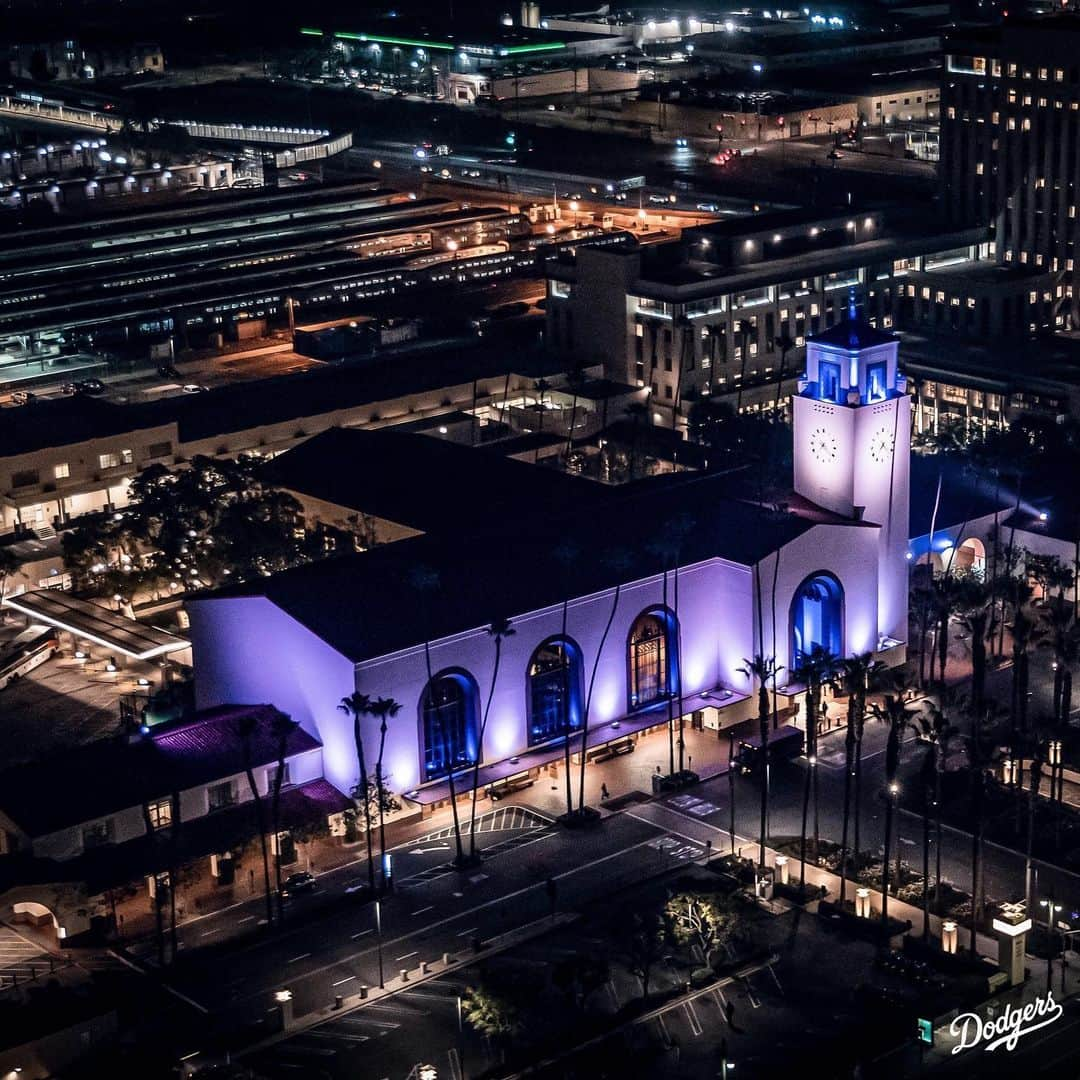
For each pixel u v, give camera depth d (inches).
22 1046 7357.3
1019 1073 7268.7
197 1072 7327.8
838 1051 7372.1
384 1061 7436.0
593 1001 7775.6
